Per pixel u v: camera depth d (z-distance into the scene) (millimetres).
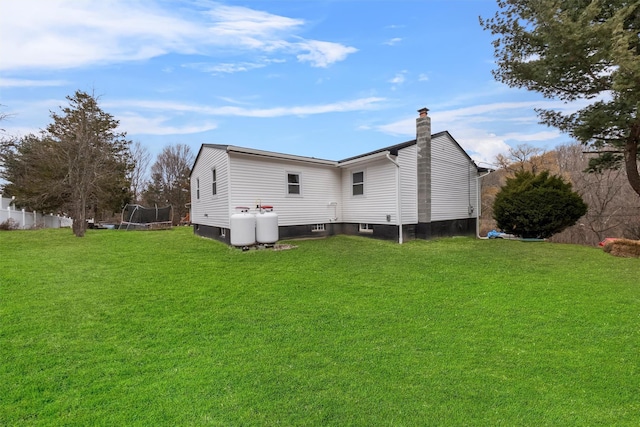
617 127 8477
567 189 11539
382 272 6203
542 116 10086
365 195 11820
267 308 4156
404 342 3180
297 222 11398
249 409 2133
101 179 16359
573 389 2377
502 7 9477
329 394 2307
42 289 4816
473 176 13859
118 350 2961
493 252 8633
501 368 2680
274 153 10508
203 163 12531
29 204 19016
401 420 2033
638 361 2795
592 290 4949
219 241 10820
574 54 7840
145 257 7641
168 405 2162
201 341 3178
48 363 2701
